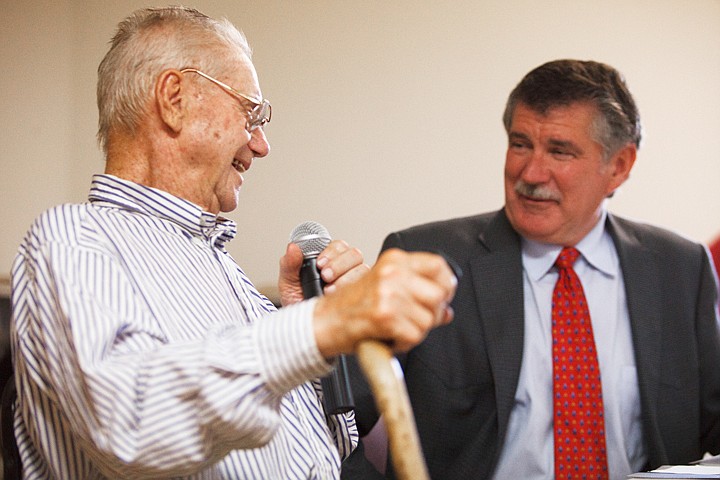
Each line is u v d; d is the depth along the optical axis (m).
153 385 1.12
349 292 1.03
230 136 1.55
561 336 2.48
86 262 1.26
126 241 1.39
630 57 4.30
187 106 1.53
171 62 1.52
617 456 2.42
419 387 2.50
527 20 4.32
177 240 1.49
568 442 2.42
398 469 0.91
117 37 1.56
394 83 4.32
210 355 1.11
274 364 1.09
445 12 4.33
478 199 4.32
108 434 1.13
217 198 1.57
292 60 4.30
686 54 4.28
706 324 2.63
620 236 2.60
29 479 1.39
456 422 2.48
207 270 1.50
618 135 2.45
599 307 2.53
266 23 4.30
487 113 4.32
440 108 4.32
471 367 2.47
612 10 4.30
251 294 1.66
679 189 4.29
